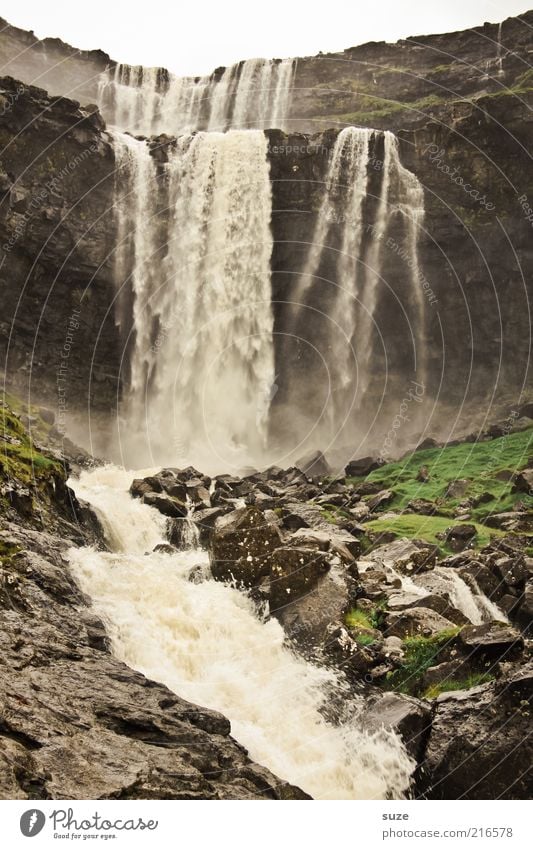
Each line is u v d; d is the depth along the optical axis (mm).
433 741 12609
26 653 12258
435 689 14625
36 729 10539
